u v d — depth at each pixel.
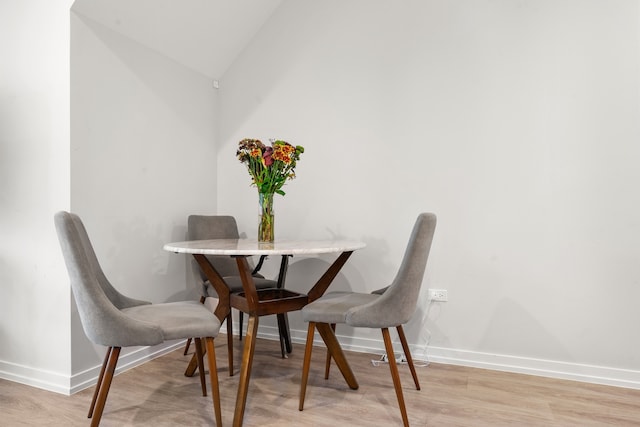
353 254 2.71
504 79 2.35
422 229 1.59
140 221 2.45
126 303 1.80
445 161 2.48
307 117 2.85
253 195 3.03
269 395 1.94
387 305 1.63
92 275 1.38
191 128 2.89
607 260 2.15
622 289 2.13
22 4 2.10
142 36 2.42
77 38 2.02
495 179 2.37
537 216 2.28
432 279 2.49
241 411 1.63
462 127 2.44
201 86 3.00
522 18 2.32
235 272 2.73
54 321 2.01
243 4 2.75
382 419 1.71
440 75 2.49
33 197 2.07
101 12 2.11
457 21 2.45
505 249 2.35
